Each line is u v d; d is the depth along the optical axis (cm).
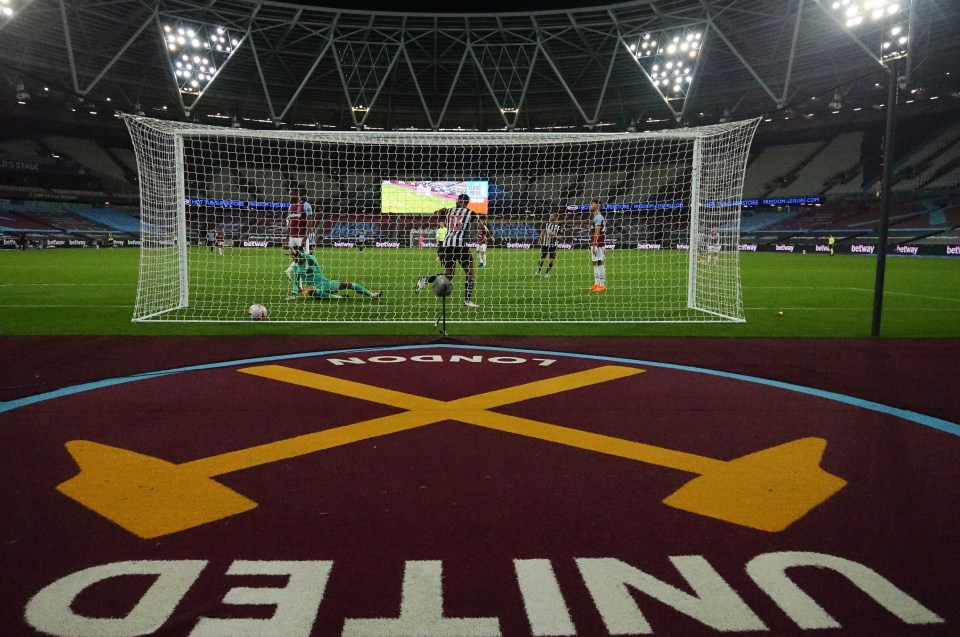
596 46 5000
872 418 425
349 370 566
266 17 4575
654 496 293
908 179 4528
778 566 229
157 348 665
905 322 895
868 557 236
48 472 320
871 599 208
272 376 540
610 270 2077
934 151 4559
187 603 203
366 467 329
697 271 1265
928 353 659
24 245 3522
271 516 270
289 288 1365
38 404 446
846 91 4447
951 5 3456
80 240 4072
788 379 539
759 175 5309
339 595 208
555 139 1038
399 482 309
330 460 340
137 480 310
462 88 5578
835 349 681
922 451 359
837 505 284
